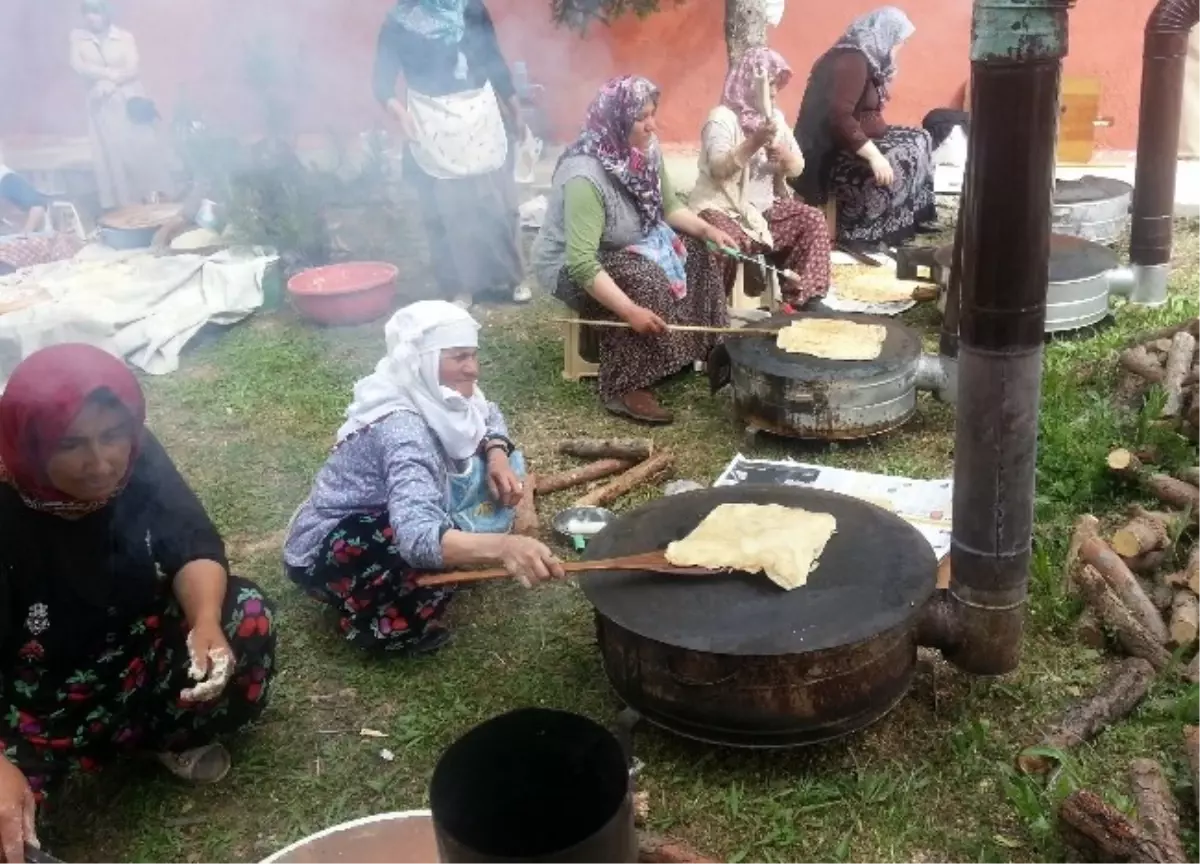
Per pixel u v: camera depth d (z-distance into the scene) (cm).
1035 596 264
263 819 217
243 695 221
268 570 307
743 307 476
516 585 292
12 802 171
